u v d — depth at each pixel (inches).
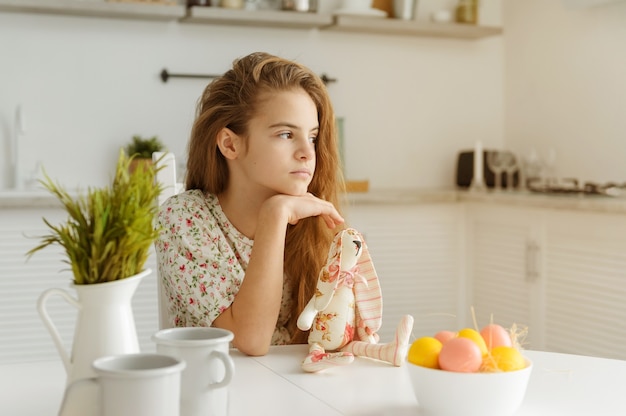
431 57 169.0
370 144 165.6
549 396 44.8
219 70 154.9
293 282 64.1
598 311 119.1
